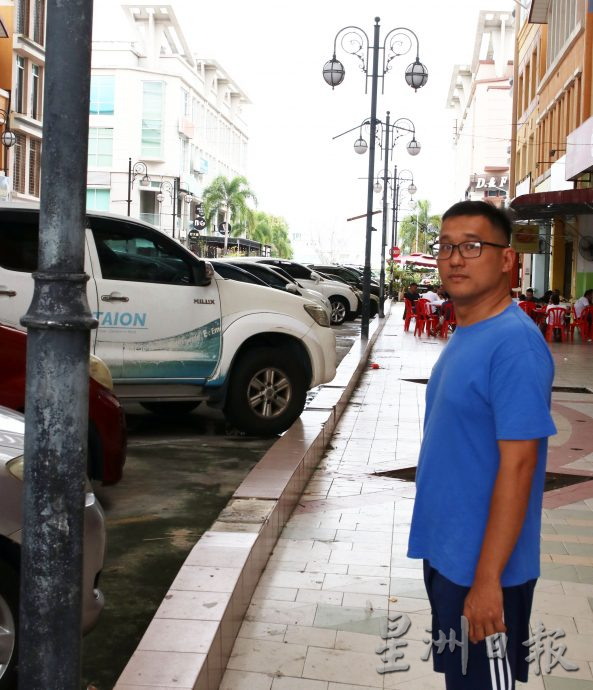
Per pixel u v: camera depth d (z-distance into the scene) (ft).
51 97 7.04
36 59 155.22
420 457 8.40
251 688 11.82
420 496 8.25
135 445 27.61
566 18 101.40
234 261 72.18
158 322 27.25
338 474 24.81
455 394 7.88
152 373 27.27
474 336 7.98
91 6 7.14
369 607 14.66
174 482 22.94
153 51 299.38
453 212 8.19
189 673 10.63
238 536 15.84
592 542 18.49
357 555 17.40
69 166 7.06
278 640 13.32
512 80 152.97
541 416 7.48
